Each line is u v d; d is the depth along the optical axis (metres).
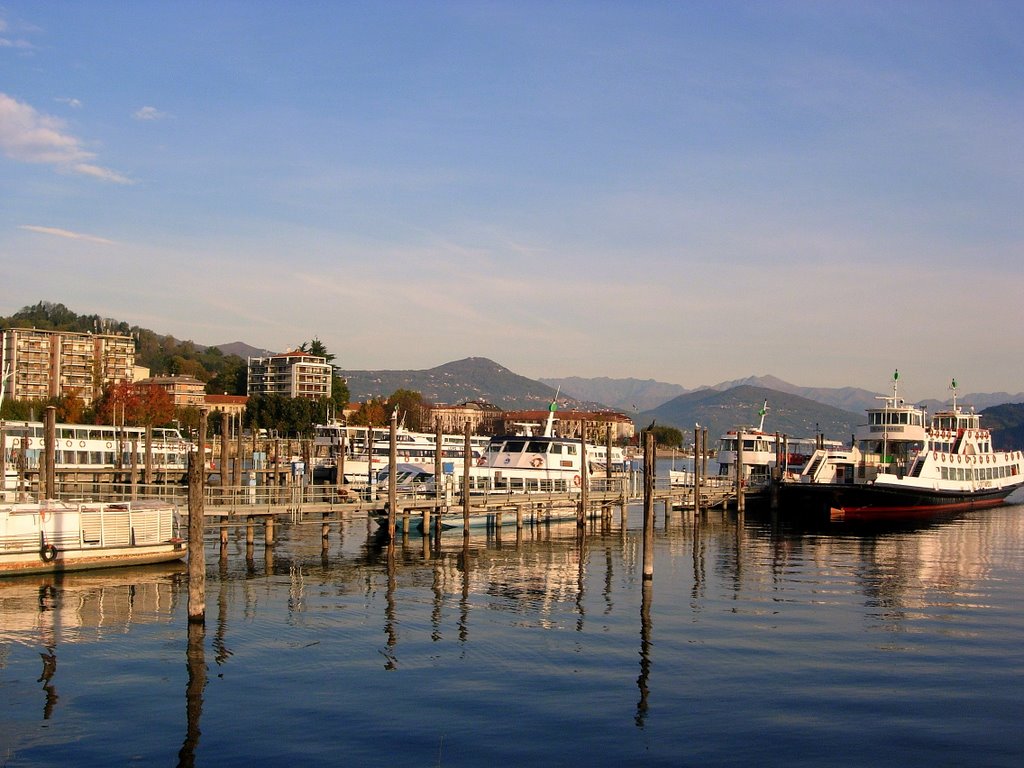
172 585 44.22
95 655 32.28
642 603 42.38
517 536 64.12
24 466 78.69
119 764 23.42
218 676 30.19
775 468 94.44
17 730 25.48
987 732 26.02
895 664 32.47
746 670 31.56
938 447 99.31
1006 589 47.22
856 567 54.38
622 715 27.06
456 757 24.00
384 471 81.62
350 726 26.02
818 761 23.95
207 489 54.59
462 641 34.84
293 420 189.50
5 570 44.06
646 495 47.53
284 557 55.03
